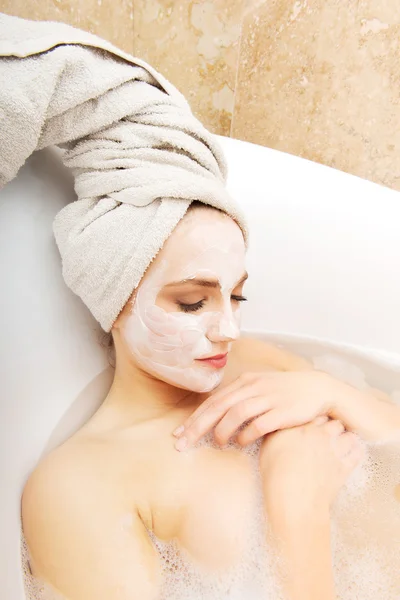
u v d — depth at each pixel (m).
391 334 0.99
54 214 0.85
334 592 0.64
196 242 0.69
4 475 0.68
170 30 1.29
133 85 0.75
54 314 0.82
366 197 1.01
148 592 0.62
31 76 0.69
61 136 0.75
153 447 0.74
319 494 0.69
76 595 0.60
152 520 0.68
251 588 0.65
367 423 0.78
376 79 1.20
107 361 0.88
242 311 1.05
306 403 0.77
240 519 0.68
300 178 1.03
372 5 1.13
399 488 0.75
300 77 1.33
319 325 1.04
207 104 1.48
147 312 0.72
